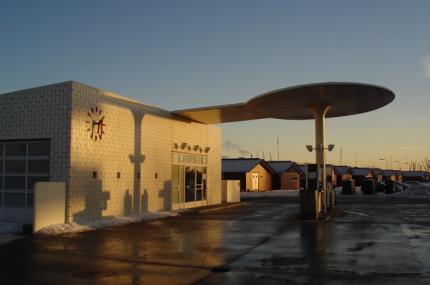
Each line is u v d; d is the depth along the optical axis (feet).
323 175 73.46
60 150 55.62
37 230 49.19
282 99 68.33
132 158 67.97
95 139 59.72
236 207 94.94
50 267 32.71
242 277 29.81
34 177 57.62
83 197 57.26
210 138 96.12
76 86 56.39
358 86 60.18
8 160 59.62
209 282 28.50
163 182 76.69
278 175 204.03
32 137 57.57
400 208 91.45
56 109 56.29
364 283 28.07
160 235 49.08
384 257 36.55
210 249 40.37
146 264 33.91
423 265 33.42
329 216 70.79
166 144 77.87
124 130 66.28
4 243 43.04
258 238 47.19
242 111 78.54
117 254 37.81
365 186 168.66
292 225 59.26
